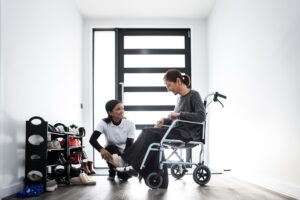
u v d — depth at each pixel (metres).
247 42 3.34
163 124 2.81
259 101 2.96
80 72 5.24
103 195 2.31
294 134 2.24
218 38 4.73
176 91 2.95
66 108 4.29
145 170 2.65
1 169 2.28
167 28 5.57
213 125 4.94
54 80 3.71
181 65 5.56
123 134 3.37
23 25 2.74
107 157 3.12
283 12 2.42
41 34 3.24
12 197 2.33
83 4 4.99
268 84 2.74
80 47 5.27
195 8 5.18
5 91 2.36
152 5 5.06
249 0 3.27
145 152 2.64
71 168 3.28
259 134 2.96
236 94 3.76
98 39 5.59
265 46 2.81
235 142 3.77
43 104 3.28
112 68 5.55
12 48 2.50
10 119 2.45
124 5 5.04
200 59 5.53
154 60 5.55
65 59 4.26
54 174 3.07
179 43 5.61
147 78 5.52
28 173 2.62
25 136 2.76
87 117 5.35
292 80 2.27
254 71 3.11
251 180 3.14
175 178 3.54
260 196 2.26
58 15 3.92
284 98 2.41
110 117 3.36
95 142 3.24
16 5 2.59
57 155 3.00
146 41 5.58
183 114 2.70
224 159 4.27
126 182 3.20
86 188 2.76
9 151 2.43
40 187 2.48
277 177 2.55
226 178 3.66
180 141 2.72
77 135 3.67
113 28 5.55
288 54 2.33
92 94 5.42
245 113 3.40
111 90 5.52
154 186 2.66
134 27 5.53
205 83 5.48
